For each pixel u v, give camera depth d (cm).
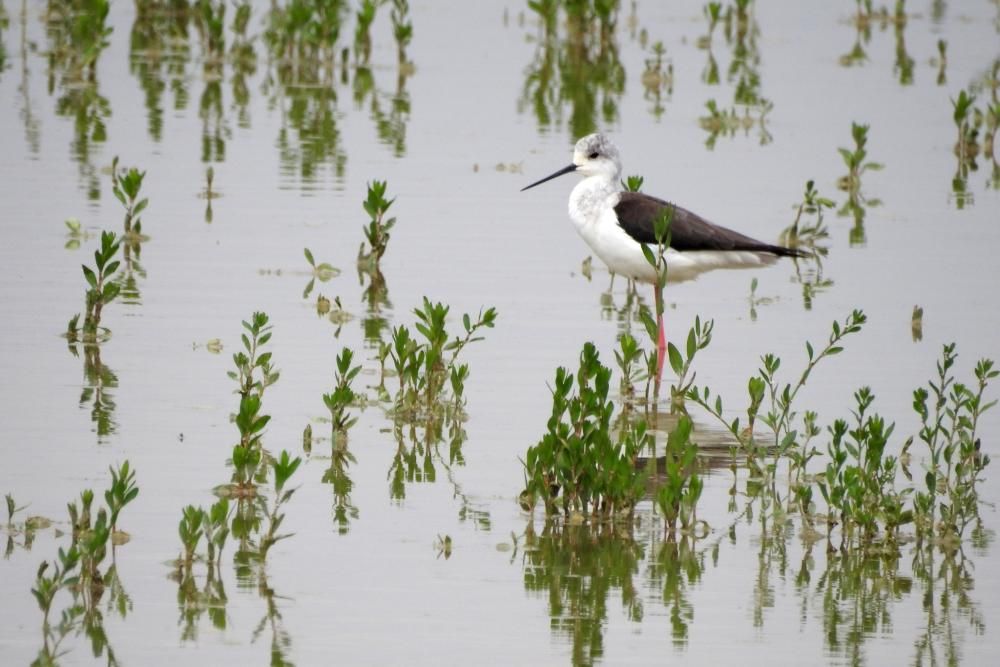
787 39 2966
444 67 2652
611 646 875
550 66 2677
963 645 894
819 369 1383
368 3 2564
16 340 1352
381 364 1312
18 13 2802
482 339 1355
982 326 1512
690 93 2525
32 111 2191
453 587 943
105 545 961
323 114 2298
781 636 898
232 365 1322
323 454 1148
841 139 2273
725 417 1270
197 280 1555
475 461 1150
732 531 1057
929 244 1806
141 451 1120
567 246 1767
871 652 881
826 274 1692
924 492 1128
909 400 1307
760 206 1902
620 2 3288
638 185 1641
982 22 3175
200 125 2184
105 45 2389
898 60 2802
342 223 1781
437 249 1714
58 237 1658
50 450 1110
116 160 1855
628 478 1052
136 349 1349
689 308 1573
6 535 969
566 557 998
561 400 1056
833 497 1042
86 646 847
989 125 2248
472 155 2109
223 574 946
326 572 955
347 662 839
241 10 2589
